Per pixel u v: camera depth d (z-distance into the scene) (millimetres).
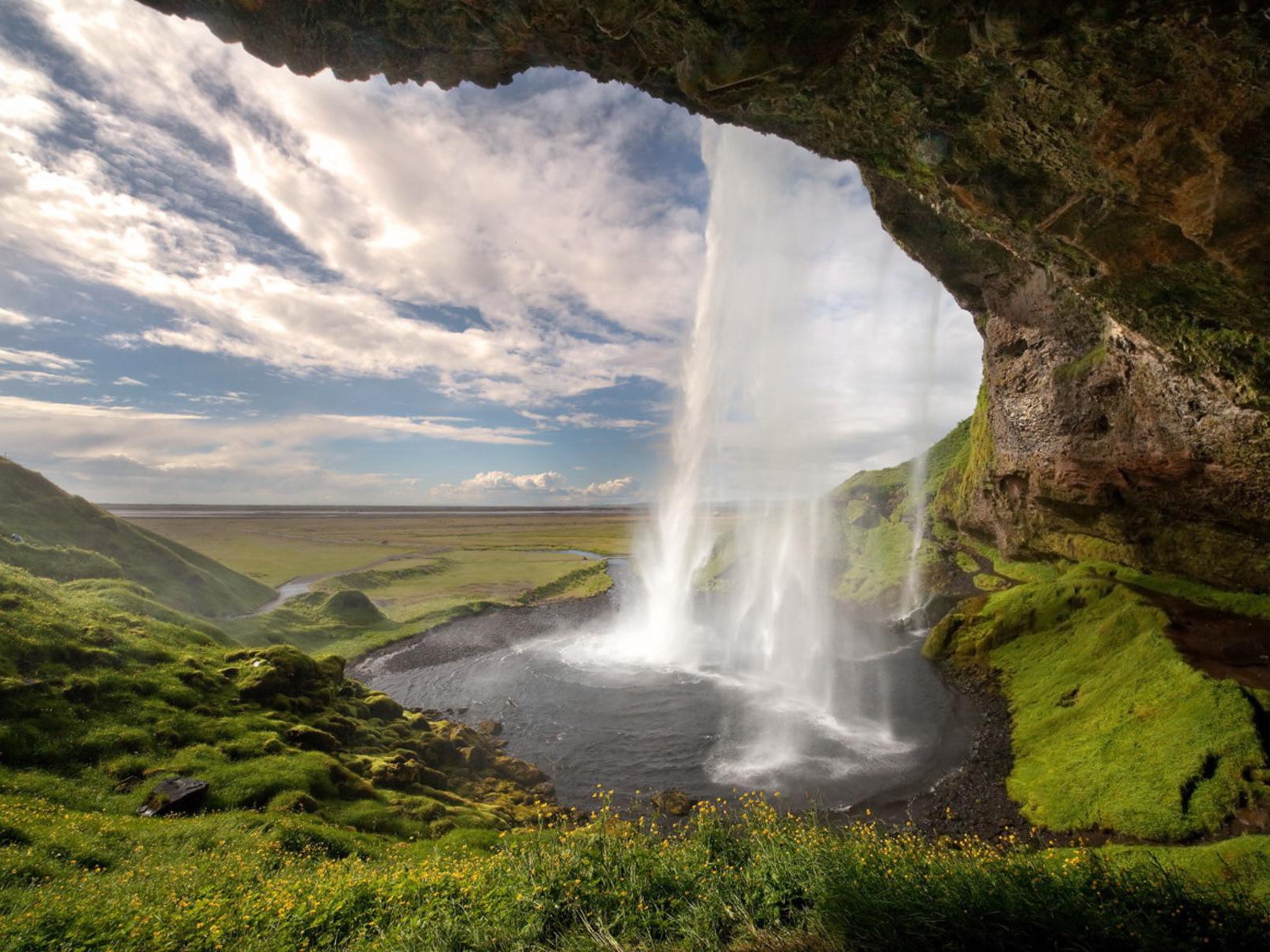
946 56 7422
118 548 46781
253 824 16141
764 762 25781
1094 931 6379
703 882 9273
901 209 29938
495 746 29484
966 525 52031
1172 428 24359
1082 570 35250
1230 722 18156
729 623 51875
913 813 20875
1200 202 8305
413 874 11320
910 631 43469
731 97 8883
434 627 53312
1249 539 26578
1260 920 6547
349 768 22438
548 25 9109
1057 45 7340
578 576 81812
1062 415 32344
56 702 20469
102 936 9102
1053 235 11078
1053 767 21156
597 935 8336
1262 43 6398
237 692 25219
